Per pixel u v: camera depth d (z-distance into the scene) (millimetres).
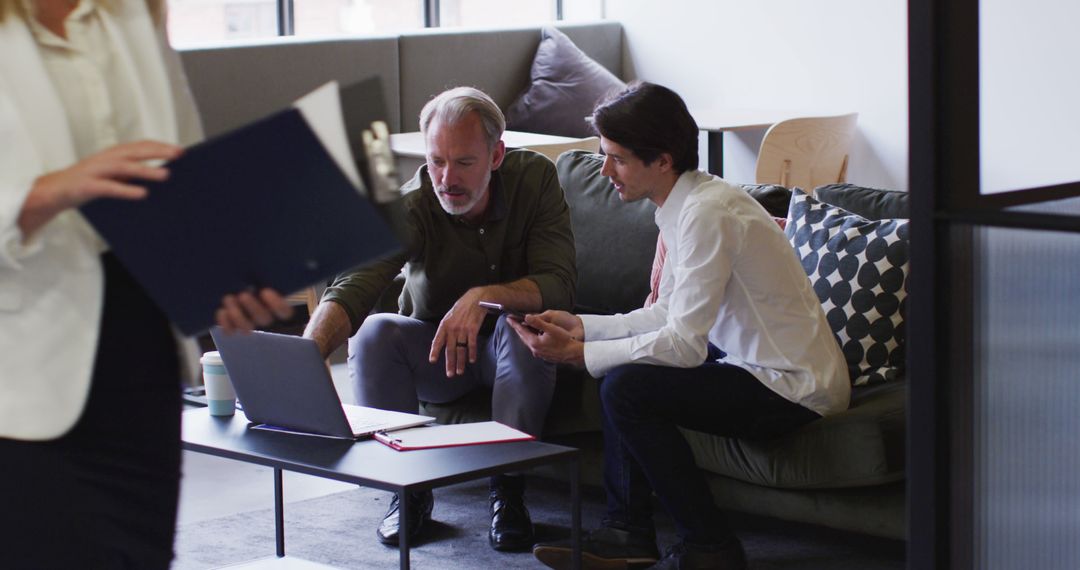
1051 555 1837
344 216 1634
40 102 1537
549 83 6723
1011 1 5871
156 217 1563
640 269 3807
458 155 3338
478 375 3584
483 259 3539
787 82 6793
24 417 1541
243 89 5703
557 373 3541
